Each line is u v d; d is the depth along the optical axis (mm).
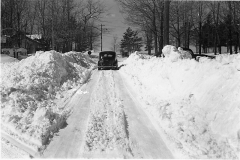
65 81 12250
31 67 11578
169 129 7293
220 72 8055
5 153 5840
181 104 8039
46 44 48656
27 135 6605
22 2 49250
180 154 6133
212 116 7098
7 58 23875
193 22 42281
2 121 7238
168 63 11414
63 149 6172
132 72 15633
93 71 18281
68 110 8703
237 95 7016
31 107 8078
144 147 6449
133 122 7891
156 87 10555
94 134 6863
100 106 9148
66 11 47750
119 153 6004
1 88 8805
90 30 56094
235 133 6387
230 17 33938
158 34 33281
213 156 5965
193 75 8969
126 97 10398
